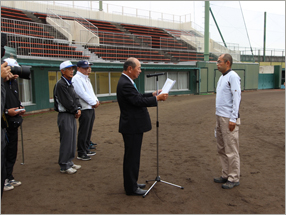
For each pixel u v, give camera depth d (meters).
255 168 4.19
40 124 7.97
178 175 3.95
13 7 17.73
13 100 3.47
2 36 2.83
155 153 5.06
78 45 14.41
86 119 4.61
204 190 3.43
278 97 14.62
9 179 3.56
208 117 9.05
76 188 3.51
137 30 22.61
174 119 8.80
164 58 18.50
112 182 3.72
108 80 13.83
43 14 18.11
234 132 3.44
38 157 4.84
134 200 3.17
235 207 2.98
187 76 17.84
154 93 3.57
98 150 5.30
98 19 22.22
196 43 21.92
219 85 3.59
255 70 21.14
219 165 4.37
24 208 2.96
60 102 3.90
